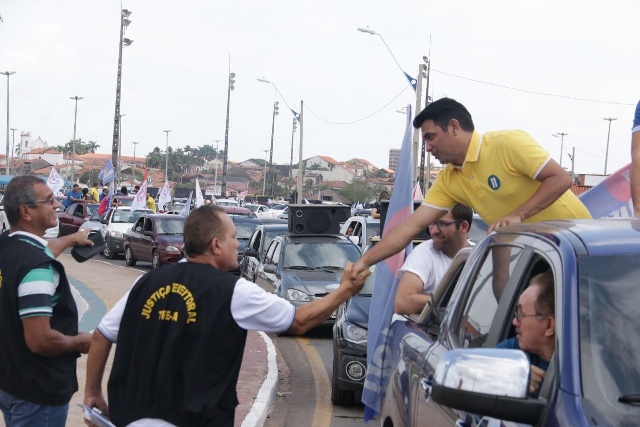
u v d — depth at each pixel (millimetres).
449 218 5988
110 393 3766
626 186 6137
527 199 4523
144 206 30844
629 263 3113
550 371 2941
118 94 46594
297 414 8984
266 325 3686
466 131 4527
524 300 3299
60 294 4543
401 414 4516
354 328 9086
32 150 149125
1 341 4469
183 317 3604
